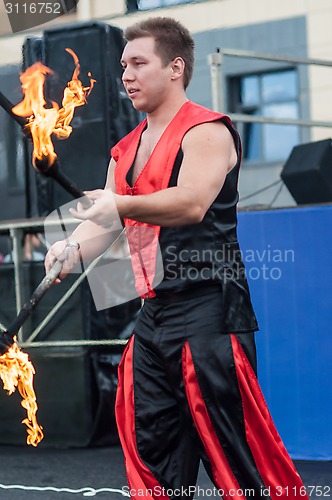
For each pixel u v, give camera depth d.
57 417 7.16
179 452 3.44
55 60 7.39
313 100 15.66
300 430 6.25
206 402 3.30
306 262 6.23
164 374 3.41
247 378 3.34
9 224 7.17
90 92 7.39
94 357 7.15
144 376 3.44
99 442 7.16
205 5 15.47
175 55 3.34
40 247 7.80
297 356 6.26
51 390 7.18
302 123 7.76
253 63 16.03
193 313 3.32
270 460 3.35
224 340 3.30
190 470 3.44
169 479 3.42
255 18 15.61
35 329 7.20
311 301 6.22
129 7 13.71
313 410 6.22
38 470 6.27
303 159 8.64
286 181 8.79
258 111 16.28
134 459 3.43
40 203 7.56
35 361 7.20
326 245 6.20
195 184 3.08
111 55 7.36
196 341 3.30
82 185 7.44
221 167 3.16
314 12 15.38
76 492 5.52
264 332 6.33
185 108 3.32
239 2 15.55
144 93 3.32
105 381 7.16
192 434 3.37
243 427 3.32
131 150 3.46
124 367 3.51
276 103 16.17
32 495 5.46
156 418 3.41
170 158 3.24
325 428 6.20
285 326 6.29
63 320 7.17
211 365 3.29
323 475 5.72
